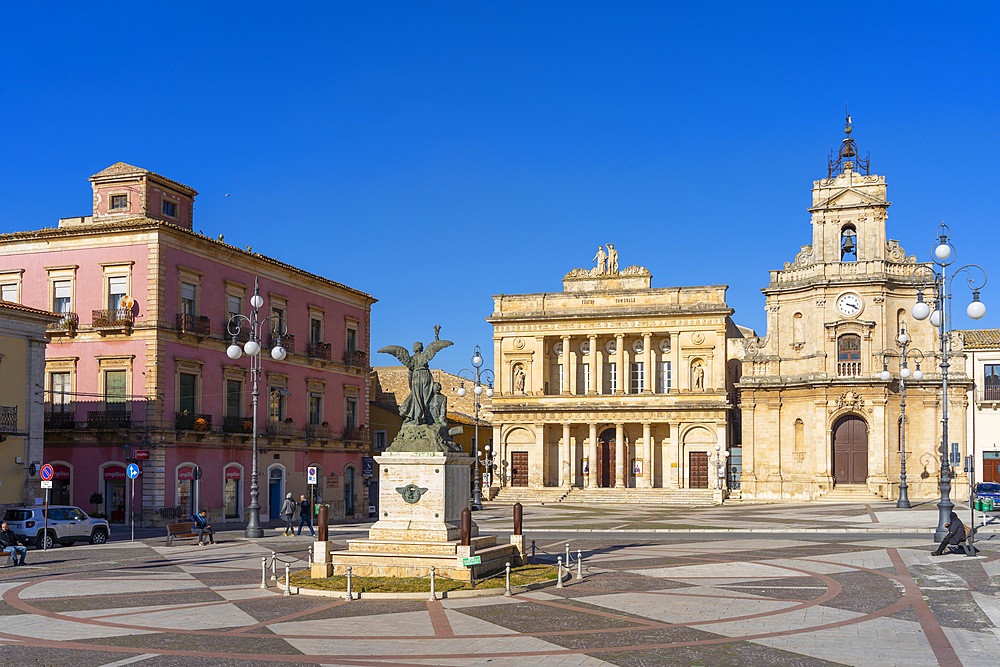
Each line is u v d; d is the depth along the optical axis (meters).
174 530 39.06
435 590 23.16
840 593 24.08
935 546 36.25
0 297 54.34
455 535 26.27
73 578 27.89
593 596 23.38
